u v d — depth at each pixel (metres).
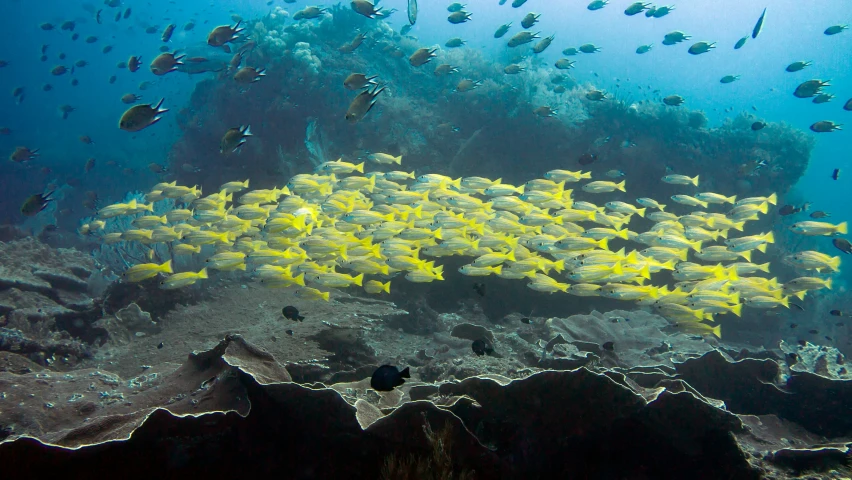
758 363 2.04
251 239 3.08
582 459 1.51
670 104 4.17
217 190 5.00
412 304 3.22
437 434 1.30
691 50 4.03
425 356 2.62
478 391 1.53
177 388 1.63
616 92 4.79
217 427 1.33
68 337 2.65
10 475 1.14
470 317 3.42
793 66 3.87
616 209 3.13
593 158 3.51
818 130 3.56
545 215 2.88
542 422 1.49
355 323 2.52
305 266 2.61
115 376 1.84
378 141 4.59
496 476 1.41
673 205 4.37
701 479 1.53
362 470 1.38
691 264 2.60
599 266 2.49
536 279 2.59
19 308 2.78
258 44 5.04
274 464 1.38
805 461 1.68
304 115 4.78
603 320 3.05
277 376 1.56
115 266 3.93
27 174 7.18
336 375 2.27
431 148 4.63
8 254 3.38
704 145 4.61
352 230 2.90
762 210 3.08
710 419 1.48
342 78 4.82
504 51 5.56
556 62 4.11
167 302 2.93
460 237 2.75
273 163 4.80
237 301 2.97
